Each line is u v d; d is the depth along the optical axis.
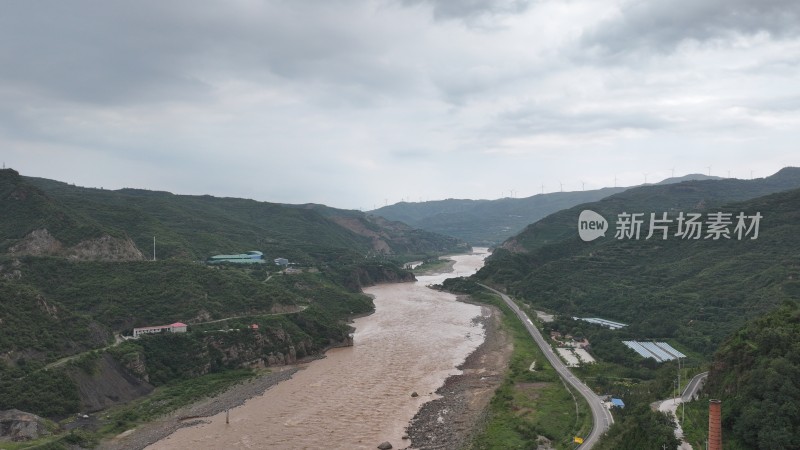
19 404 93.50
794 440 63.00
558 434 86.69
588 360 134.38
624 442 73.88
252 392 116.44
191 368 126.44
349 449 86.38
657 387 96.94
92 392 104.38
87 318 123.62
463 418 99.94
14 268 141.88
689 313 154.38
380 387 119.38
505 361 139.88
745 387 71.94
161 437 91.69
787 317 83.56
